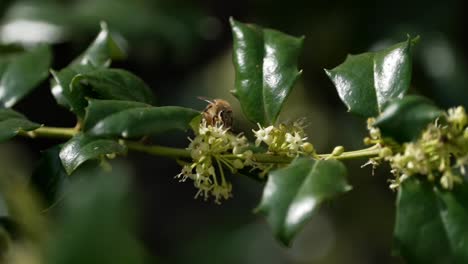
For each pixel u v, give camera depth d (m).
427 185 0.39
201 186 0.41
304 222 0.38
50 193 0.42
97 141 0.42
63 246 0.34
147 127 0.39
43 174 0.43
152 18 0.72
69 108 0.44
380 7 0.77
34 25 0.68
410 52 0.42
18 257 0.36
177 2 0.75
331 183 0.38
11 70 0.47
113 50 0.47
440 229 0.39
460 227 0.39
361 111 0.42
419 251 0.39
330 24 0.79
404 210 0.39
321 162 0.39
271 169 0.41
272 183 0.38
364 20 0.77
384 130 0.38
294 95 0.84
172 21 0.74
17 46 0.57
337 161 0.39
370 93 0.42
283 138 0.41
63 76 0.43
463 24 0.74
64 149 0.42
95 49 0.47
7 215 0.40
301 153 0.41
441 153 0.39
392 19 0.76
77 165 0.41
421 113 0.38
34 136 0.44
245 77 0.43
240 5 0.84
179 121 0.40
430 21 0.74
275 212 0.38
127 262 0.34
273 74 0.43
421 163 0.39
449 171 0.39
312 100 0.84
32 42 0.67
